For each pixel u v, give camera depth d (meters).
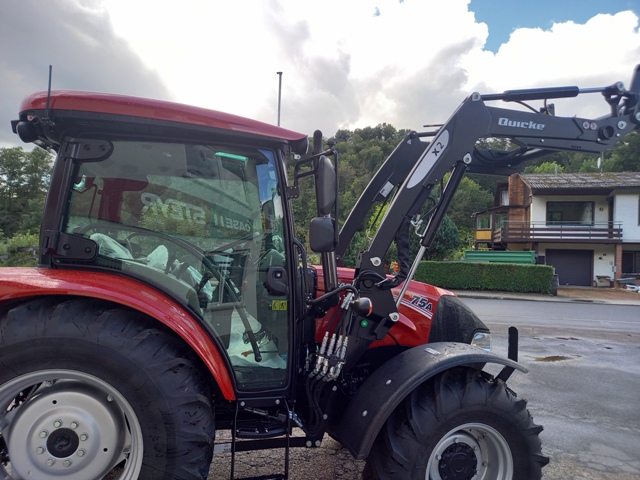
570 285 26.14
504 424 2.45
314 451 3.41
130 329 2.05
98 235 2.21
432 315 3.12
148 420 2.03
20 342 1.93
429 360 2.43
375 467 2.39
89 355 1.97
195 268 2.35
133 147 2.24
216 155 2.33
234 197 2.39
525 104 3.03
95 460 2.10
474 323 3.24
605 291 22.41
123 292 2.06
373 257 2.66
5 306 2.05
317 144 2.48
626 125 3.12
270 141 2.36
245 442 2.43
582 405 4.78
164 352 2.07
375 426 2.27
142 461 2.04
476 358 2.44
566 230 25.38
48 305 2.03
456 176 2.84
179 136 2.25
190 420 2.07
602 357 7.09
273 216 2.43
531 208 26.69
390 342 3.01
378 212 3.56
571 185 25.45
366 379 2.67
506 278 19.84
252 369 2.46
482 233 32.84
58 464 2.07
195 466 2.09
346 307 2.51
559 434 3.99
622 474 3.26
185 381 2.09
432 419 2.34
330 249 2.27
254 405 2.41
